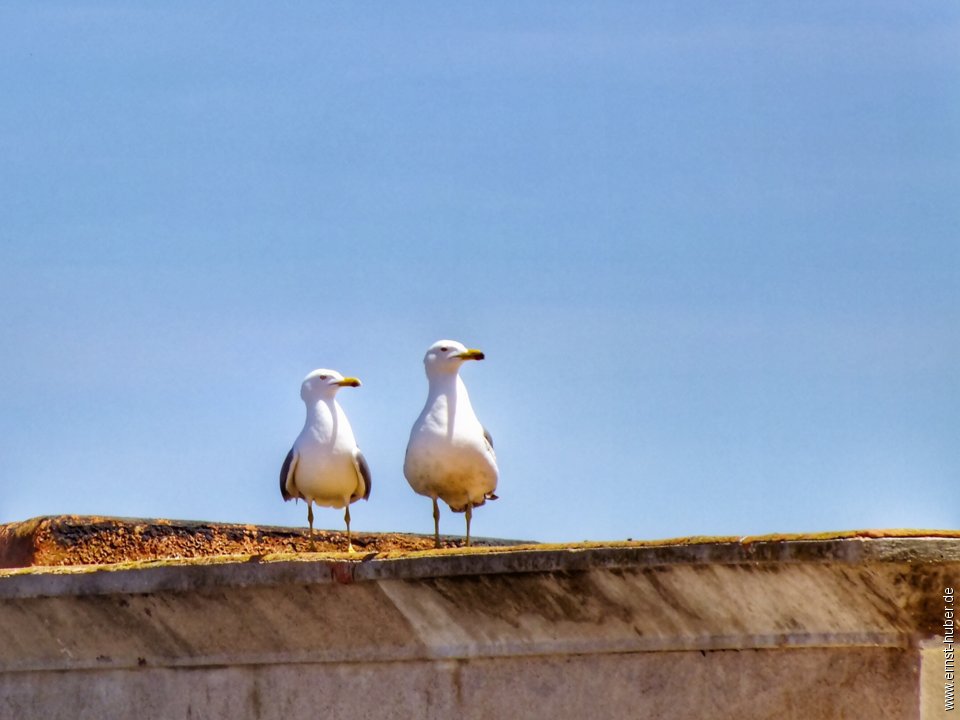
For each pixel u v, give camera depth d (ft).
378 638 48.01
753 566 42.45
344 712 48.32
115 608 50.70
